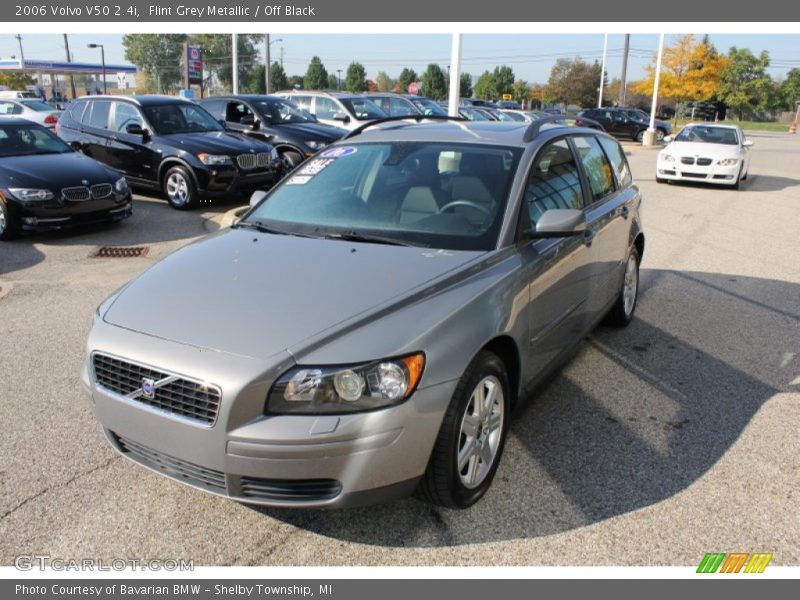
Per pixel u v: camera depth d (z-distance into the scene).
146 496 3.13
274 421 2.48
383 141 4.21
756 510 3.08
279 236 3.58
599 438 3.71
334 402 2.50
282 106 13.59
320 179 4.09
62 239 8.55
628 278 5.41
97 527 2.92
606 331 5.46
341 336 2.59
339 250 3.32
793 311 6.05
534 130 4.11
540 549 2.82
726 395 4.28
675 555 2.79
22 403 4.02
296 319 2.69
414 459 2.64
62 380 4.35
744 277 7.25
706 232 9.87
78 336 5.16
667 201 13.00
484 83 93.56
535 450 3.57
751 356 4.95
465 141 4.00
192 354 2.59
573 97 71.69
